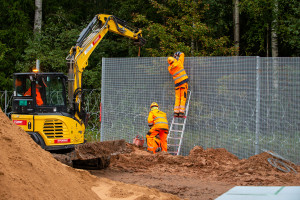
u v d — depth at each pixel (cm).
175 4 1944
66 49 2042
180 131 1108
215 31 1992
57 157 809
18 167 420
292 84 970
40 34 2034
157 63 1191
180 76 1098
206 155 987
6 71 2106
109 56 2278
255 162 912
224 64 1051
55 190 430
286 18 1784
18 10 2166
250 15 1919
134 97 1250
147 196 590
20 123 880
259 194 292
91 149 834
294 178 802
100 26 1135
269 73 984
